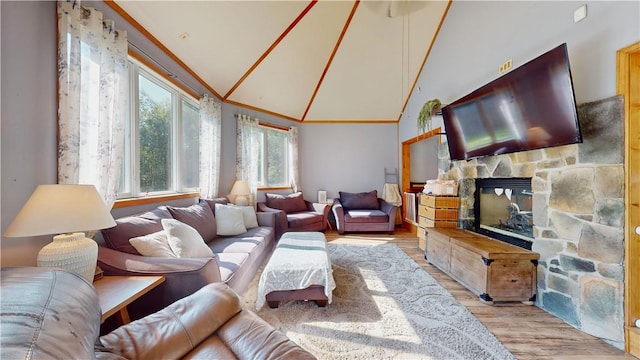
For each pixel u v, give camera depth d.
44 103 1.51
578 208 1.81
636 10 1.51
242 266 2.16
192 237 2.04
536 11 2.19
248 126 4.50
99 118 1.79
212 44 3.00
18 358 0.50
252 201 4.47
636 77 1.56
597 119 1.69
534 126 2.03
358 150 5.79
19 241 1.39
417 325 1.84
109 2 1.97
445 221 3.29
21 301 0.63
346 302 2.17
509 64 2.48
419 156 5.96
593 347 1.60
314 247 2.50
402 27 3.91
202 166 3.39
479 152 2.75
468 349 1.59
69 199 1.19
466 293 2.35
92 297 0.84
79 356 0.61
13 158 1.36
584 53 1.79
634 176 1.55
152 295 1.56
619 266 1.58
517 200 2.56
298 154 5.66
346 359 1.50
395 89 4.99
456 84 3.41
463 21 3.25
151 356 0.94
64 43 1.56
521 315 1.98
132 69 2.31
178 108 3.03
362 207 5.31
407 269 2.95
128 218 1.92
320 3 3.27
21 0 1.38
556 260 1.97
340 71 4.66
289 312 2.01
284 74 4.27
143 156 2.50
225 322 1.17
